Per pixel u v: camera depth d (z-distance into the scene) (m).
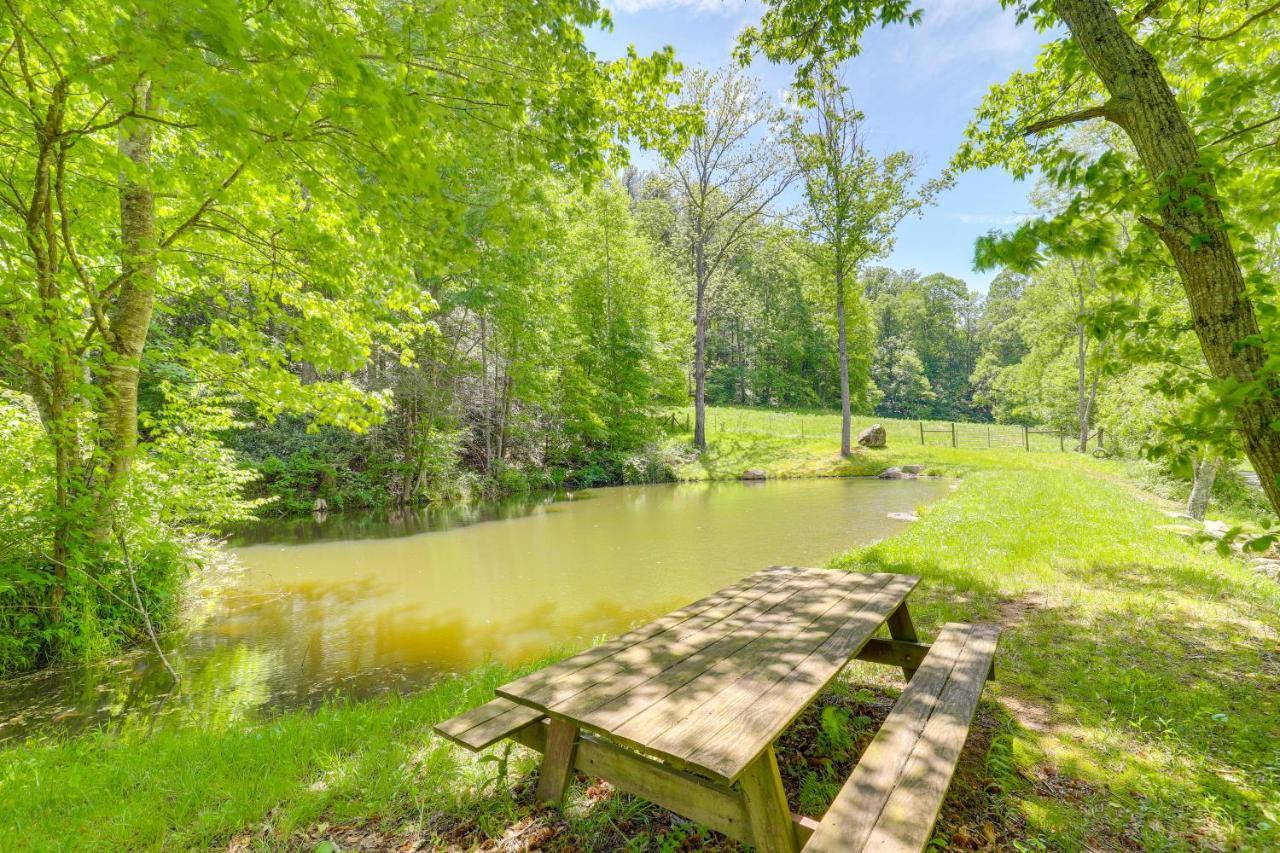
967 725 2.23
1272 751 2.68
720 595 3.40
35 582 5.32
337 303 6.83
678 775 2.07
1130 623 4.53
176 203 6.32
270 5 2.50
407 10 3.26
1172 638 4.20
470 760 2.72
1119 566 6.28
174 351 6.67
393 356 16.33
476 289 15.43
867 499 15.08
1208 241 2.46
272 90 2.58
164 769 2.90
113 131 5.41
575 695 2.08
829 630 2.74
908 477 19.64
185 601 7.27
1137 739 2.84
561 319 19.72
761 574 3.96
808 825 1.86
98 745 3.59
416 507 15.80
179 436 6.83
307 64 2.95
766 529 11.47
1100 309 3.07
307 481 15.31
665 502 15.88
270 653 5.75
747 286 44.38
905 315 61.69
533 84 3.83
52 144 4.48
